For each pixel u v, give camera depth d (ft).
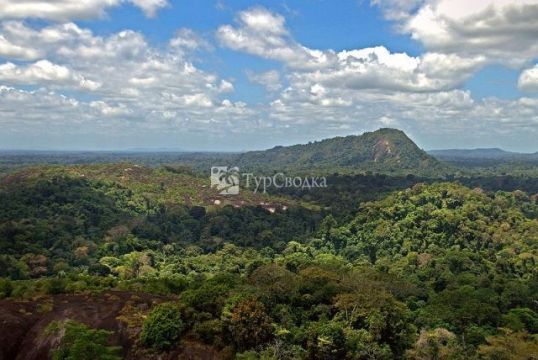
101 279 225.56
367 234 450.30
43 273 319.88
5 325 169.17
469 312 221.25
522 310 238.07
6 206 431.84
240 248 448.24
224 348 164.76
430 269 326.03
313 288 202.08
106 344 157.99
